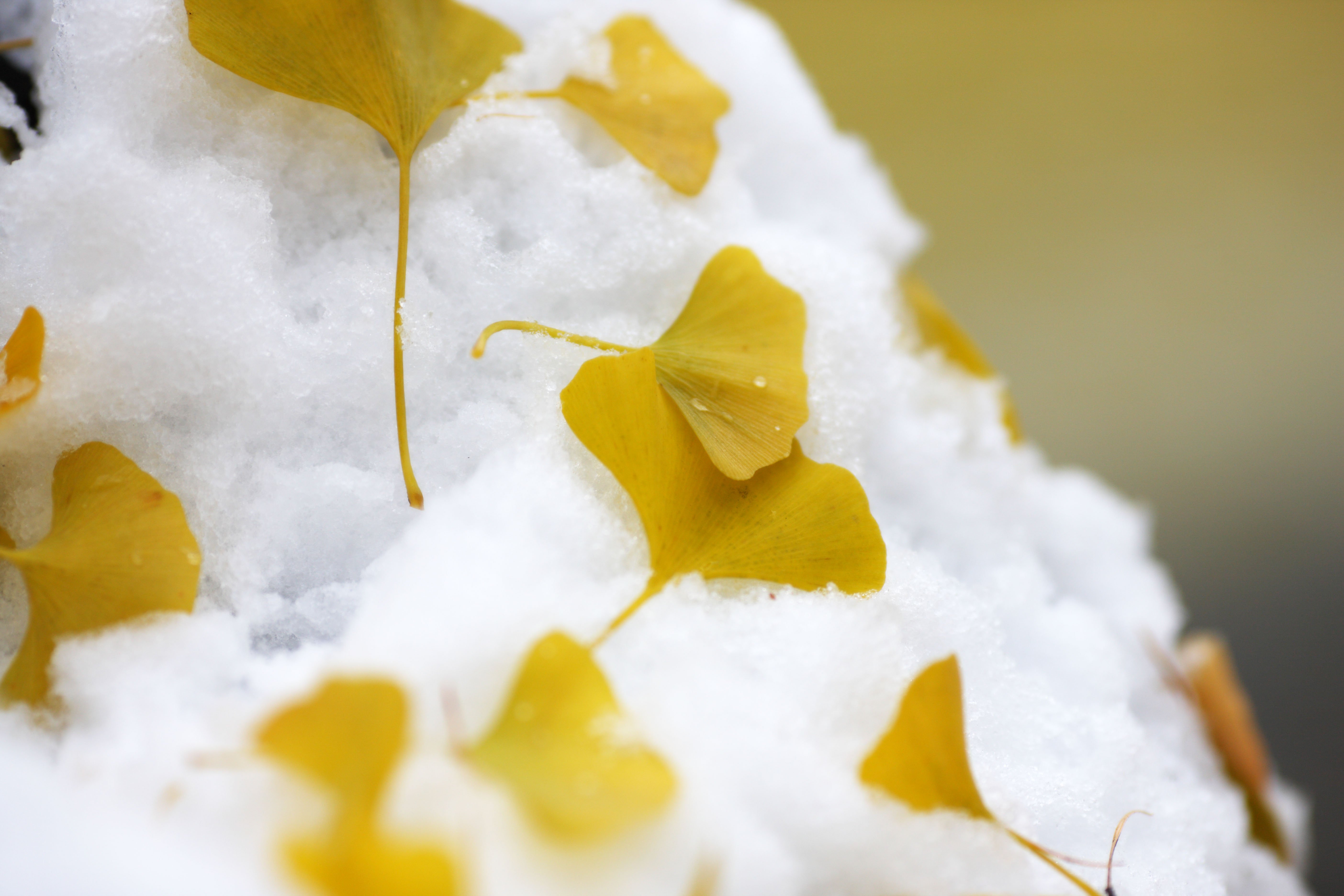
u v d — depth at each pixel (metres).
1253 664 1.25
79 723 0.55
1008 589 0.61
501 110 0.60
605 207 0.60
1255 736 0.66
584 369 0.57
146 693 0.55
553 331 0.58
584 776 0.53
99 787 0.53
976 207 1.68
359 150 0.59
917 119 1.74
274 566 0.57
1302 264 1.61
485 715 0.54
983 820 0.56
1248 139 1.73
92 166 0.57
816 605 0.57
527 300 0.59
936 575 0.59
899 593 0.58
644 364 0.57
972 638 0.59
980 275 1.63
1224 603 1.30
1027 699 0.59
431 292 0.59
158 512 0.56
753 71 0.65
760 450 0.58
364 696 0.53
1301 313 1.57
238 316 0.57
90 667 0.55
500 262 0.59
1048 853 0.56
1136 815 0.59
